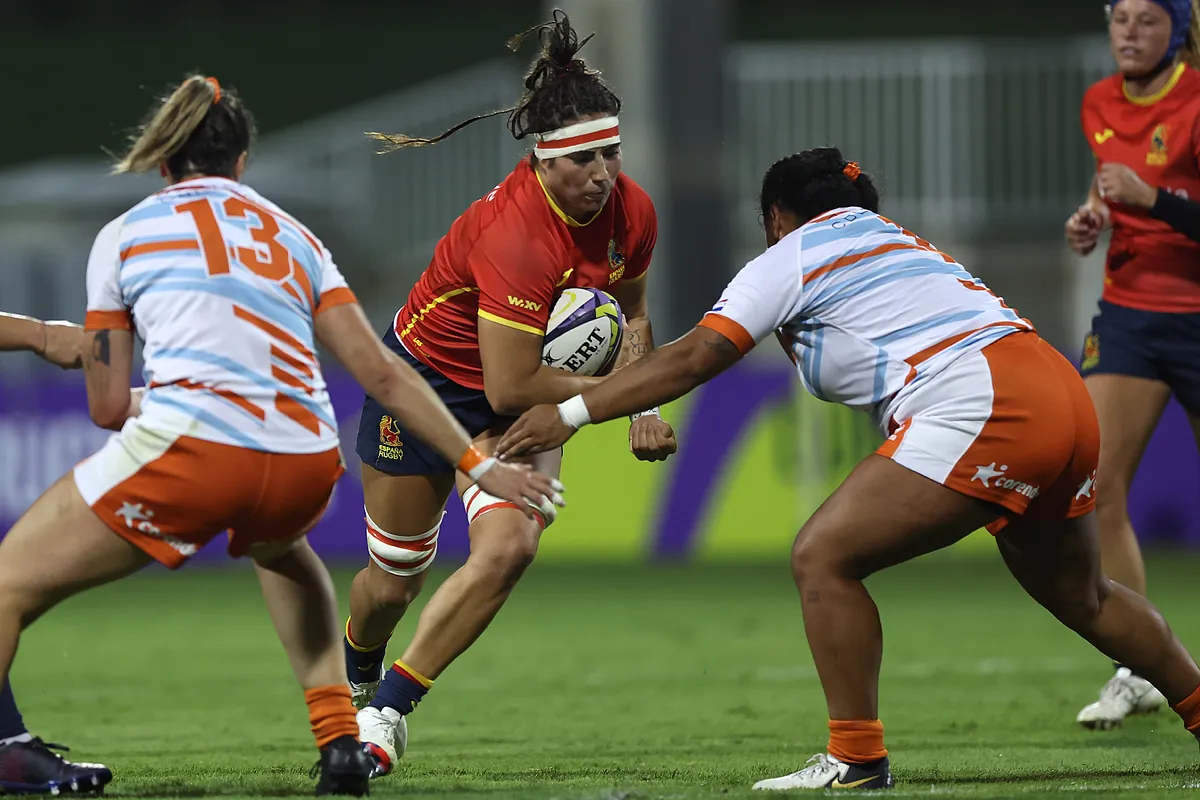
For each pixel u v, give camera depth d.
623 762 16.44
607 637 30.58
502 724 20.11
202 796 13.36
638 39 52.72
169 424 11.69
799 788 13.43
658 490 44.41
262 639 31.02
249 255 12.03
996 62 58.62
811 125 58.12
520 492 12.28
